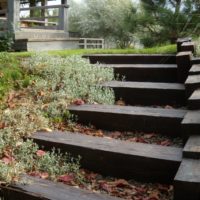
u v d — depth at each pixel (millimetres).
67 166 2977
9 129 3303
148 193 2607
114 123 3592
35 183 2643
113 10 17938
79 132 3555
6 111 3613
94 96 4105
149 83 4324
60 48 9367
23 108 3756
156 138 3350
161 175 2711
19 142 3154
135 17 9719
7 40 8484
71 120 3777
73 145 3059
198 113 3035
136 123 3490
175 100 3955
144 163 2758
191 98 3160
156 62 5090
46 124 3564
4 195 2617
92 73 4535
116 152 2861
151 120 3414
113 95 4234
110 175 2918
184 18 9102
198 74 3824
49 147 3184
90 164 3002
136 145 3008
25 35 8984
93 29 18688
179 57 4273
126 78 4824
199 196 2152
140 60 5207
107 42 18672
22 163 2930
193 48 4746
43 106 3828
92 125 3703
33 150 3125
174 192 2211
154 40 9578
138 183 2777
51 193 2475
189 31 9195
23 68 4852
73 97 4059
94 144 3053
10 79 4520
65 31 10508
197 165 2352
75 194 2467
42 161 2998
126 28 10055
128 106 3859
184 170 2295
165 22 9164
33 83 4441
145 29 9891
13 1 8797
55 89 4316
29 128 3416
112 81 4535
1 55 5070
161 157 2701
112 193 2621
